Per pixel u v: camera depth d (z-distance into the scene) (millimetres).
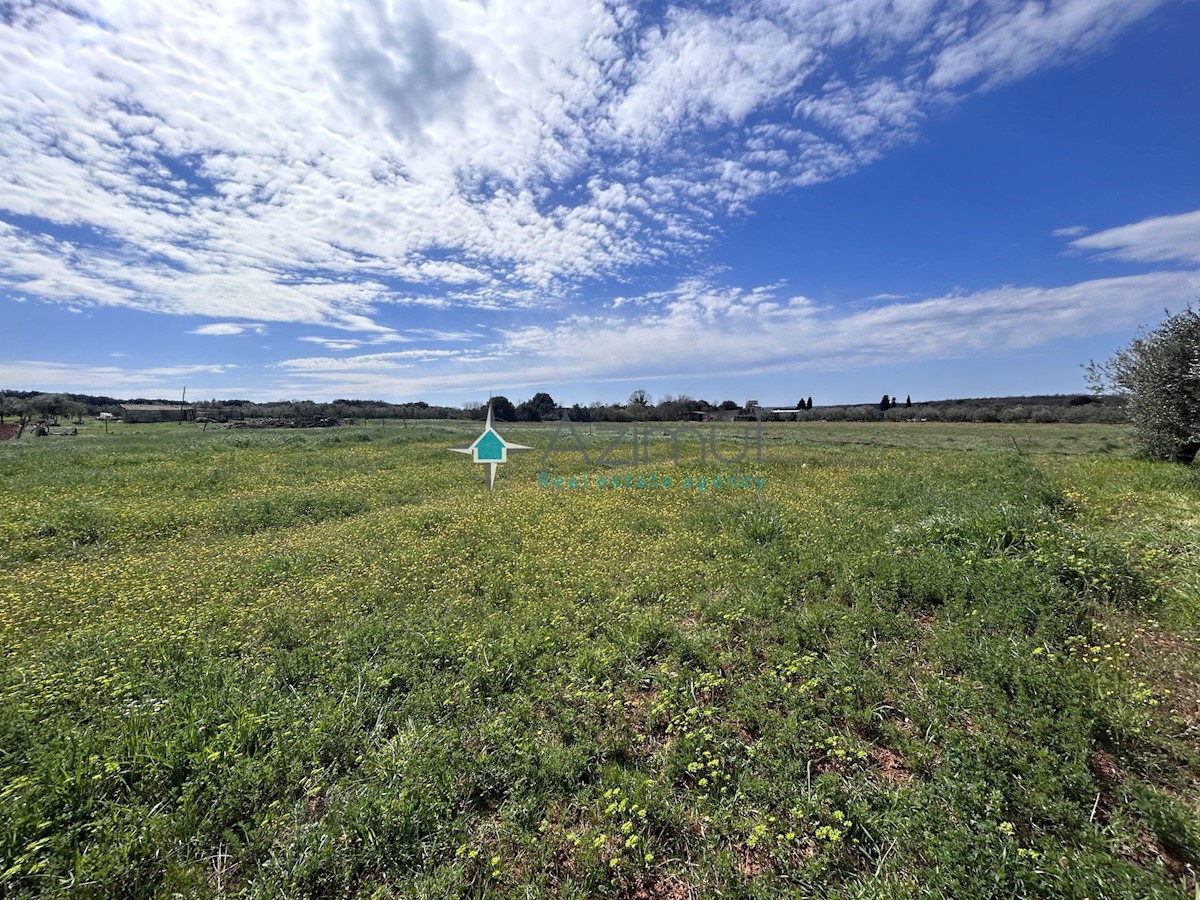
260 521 10188
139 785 3213
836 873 2693
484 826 3049
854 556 6621
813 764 3430
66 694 4055
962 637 4543
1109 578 5234
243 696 4117
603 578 6676
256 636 5293
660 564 7074
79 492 12352
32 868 2605
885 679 4184
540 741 3631
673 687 4234
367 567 7340
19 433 29719
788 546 7387
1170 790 3027
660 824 3059
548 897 2648
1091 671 3865
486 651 4801
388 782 3270
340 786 3299
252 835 2932
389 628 5340
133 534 9250
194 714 3760
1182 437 12688
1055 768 3064
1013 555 5984
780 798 3119
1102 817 2879
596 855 2818
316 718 3857
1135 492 9391
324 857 2762
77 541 8875
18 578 7062
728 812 3021
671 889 2715
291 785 3270
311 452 21094
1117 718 3377
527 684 4344
